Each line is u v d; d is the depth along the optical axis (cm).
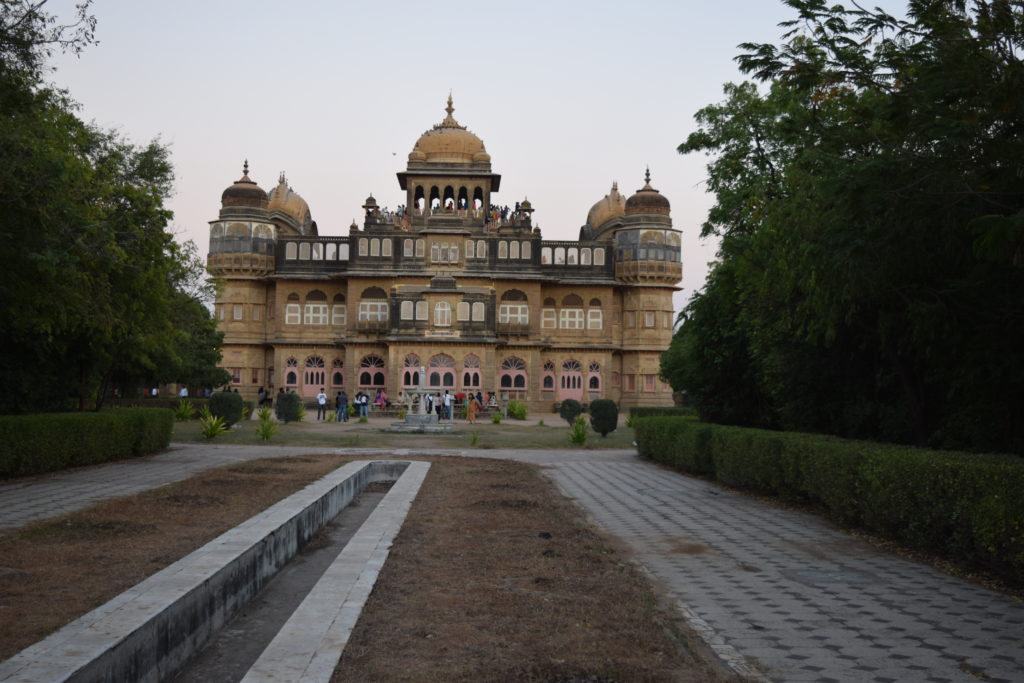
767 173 2458
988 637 712
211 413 3672
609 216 8188
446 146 7850
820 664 634
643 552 1095
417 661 593
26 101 1470
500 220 8256
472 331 6875
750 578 941
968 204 1134
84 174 1872
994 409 1413
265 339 7525
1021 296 1236
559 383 7475
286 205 8144
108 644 522
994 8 1005
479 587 820
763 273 1752
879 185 1130
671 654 642
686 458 2175
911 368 1622
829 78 1182
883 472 1147
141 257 2192
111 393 5822
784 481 1574
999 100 964
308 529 1173
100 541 1015
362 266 7288
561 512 1370
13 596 737
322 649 587
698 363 2622
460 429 4278
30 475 1856
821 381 1908
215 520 1184
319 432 3788
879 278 1295
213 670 643
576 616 730
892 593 872
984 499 918
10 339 2284
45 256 1495
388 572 867
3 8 1343
